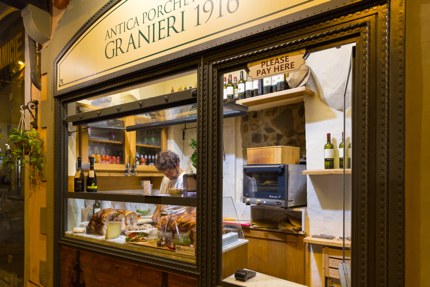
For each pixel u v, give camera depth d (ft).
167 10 6.24
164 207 7.18
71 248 8.04
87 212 8.54
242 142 11.44
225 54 5.41
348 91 5.04
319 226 8.82
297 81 8.87
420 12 3.76
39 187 9.44
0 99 13.28
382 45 3.90
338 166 8.57
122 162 10.77
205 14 5.64
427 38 3.70
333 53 8.39
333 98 8.58
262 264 9.48
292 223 9.46
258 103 10.14
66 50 8.55
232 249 5.76
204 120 5.60
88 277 7.55
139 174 11.06
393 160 3.76
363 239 3.95
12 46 12.47
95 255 7.43
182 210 6.61
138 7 6.79
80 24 8.25
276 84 9.40
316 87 8.95
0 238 12.23
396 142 3.75
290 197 9.14
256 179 9.78
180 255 5.98
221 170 5.45
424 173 3.64
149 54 6.52
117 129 10.26
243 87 9.68
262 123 11.09
